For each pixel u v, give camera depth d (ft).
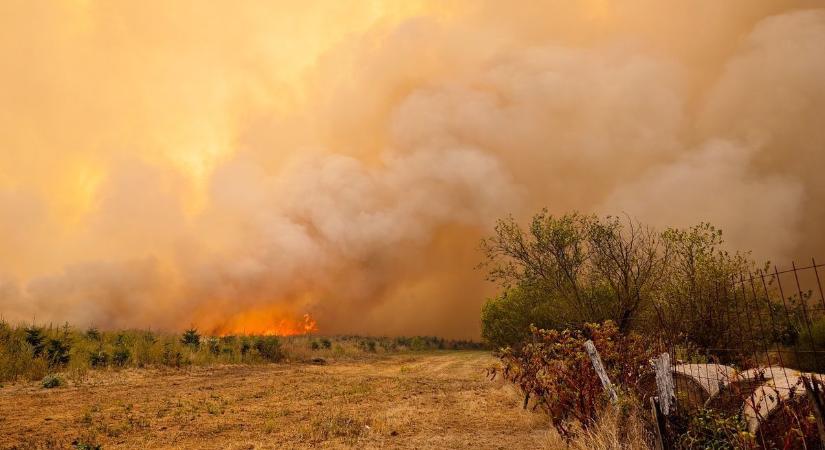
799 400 15.67
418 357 132.57
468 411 37.01
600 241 38.99
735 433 16.46
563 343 26.40
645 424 20.68
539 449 24.75
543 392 26.45
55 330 69.05
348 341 159.33
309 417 34.94
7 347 56.24
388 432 29.68
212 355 80.33
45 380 48.14
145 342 74.84
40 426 31.27
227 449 25.93
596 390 23.90
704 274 30.35
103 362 61.52
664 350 23.30
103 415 34.96
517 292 52.08
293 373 70.38
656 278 35.94
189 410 37.65
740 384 18.29
